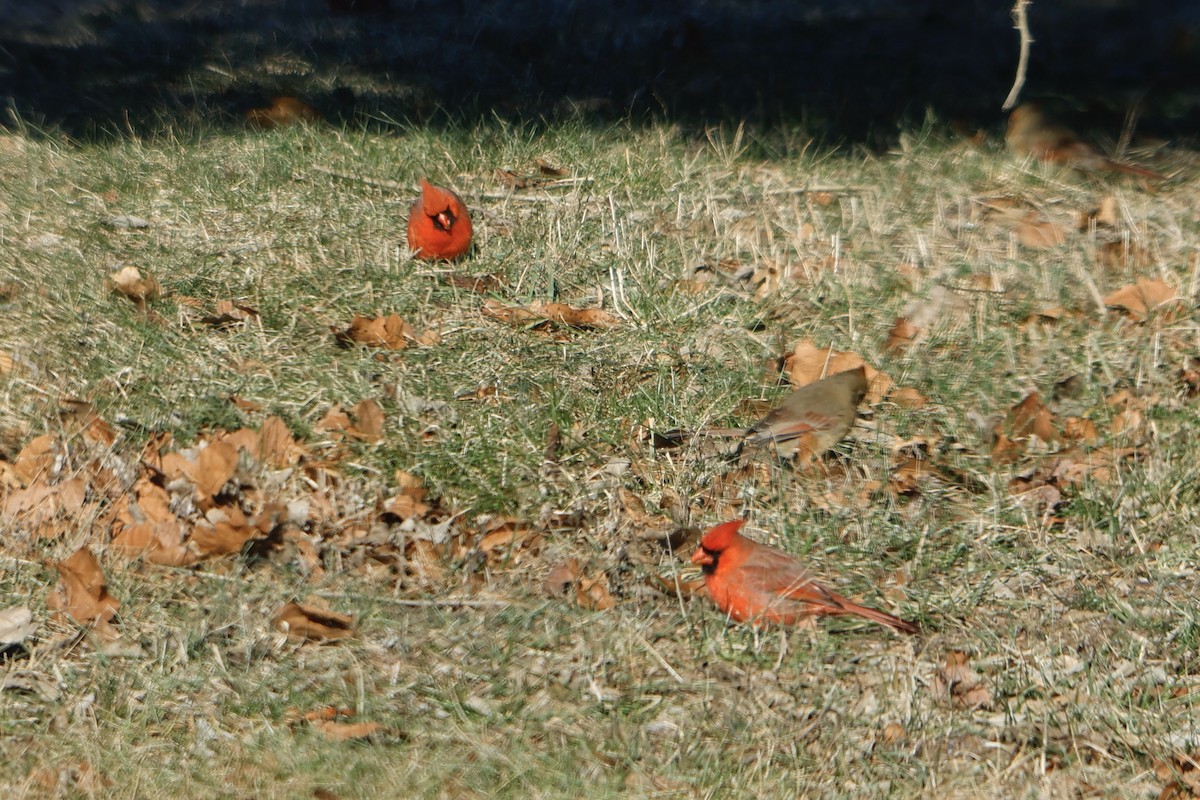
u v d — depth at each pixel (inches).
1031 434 414.9
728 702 311.7
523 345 449.1
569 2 1021.8
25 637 312.0
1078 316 482.9
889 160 634.8
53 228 509.0
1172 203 583.8
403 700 306.5
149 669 309.1
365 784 279.6
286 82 785.6
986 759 299.1
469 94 772.0
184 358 419.8
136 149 618.2
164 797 273.4
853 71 842.2
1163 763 296.8
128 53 845.2
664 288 492.4
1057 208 574.9
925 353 454.9
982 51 895.1
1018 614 343.9
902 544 367.6
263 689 304.7
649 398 418.6
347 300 467.8
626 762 292.8
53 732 289.4
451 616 331.6
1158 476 391.5
